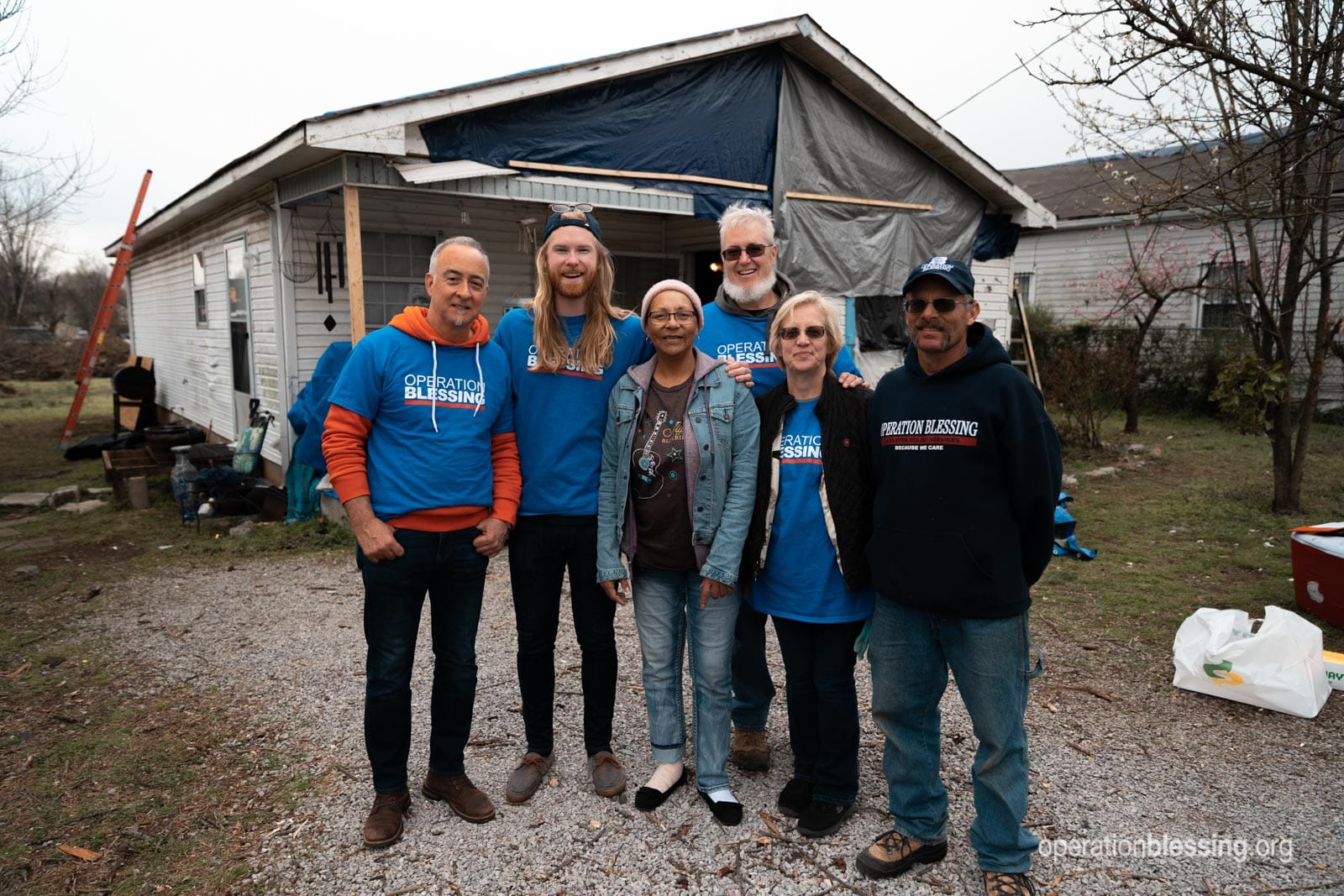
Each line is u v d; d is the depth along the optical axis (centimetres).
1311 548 484
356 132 623
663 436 279
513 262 936
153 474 1006
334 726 366
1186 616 502
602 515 288
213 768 332
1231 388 750
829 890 254
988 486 231
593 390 291
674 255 1087
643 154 793
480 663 437
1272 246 1048
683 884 257
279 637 480
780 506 274
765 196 884
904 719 256
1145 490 856
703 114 825
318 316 817
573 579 300
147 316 1546
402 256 870
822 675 275
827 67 888
